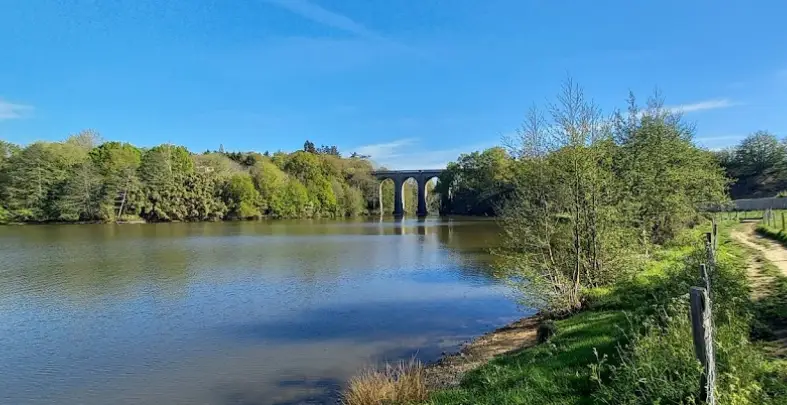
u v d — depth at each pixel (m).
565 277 17.80
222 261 40.59
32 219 94.81
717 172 31.95
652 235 26.59
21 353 17.42
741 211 58.16
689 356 7.49
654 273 18.36
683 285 11.88
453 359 15.66
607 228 18.39
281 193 126.81
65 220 96.31
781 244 27.72
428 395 11.03
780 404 6.98
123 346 18.16
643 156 24.92
